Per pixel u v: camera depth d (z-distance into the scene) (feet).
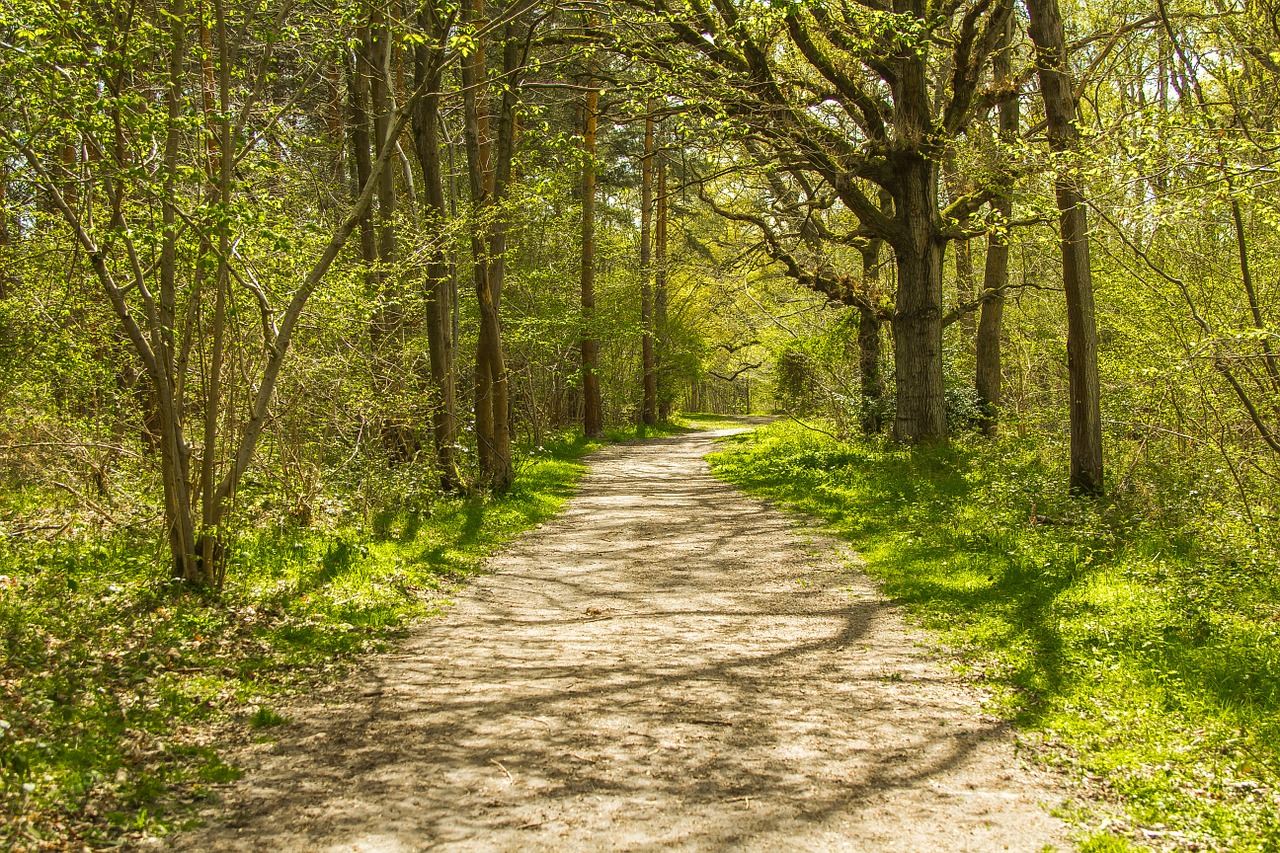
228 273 26.30
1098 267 48.01
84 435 32.76
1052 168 32.58
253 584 26.71
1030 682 19.48
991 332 65.05
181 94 25.59
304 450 36.65
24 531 27.76
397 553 32.99
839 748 16.51
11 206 26.71
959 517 36.37
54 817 12.84
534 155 52.19
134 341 24.14
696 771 15.53
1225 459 32.40
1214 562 26.16
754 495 52.13
